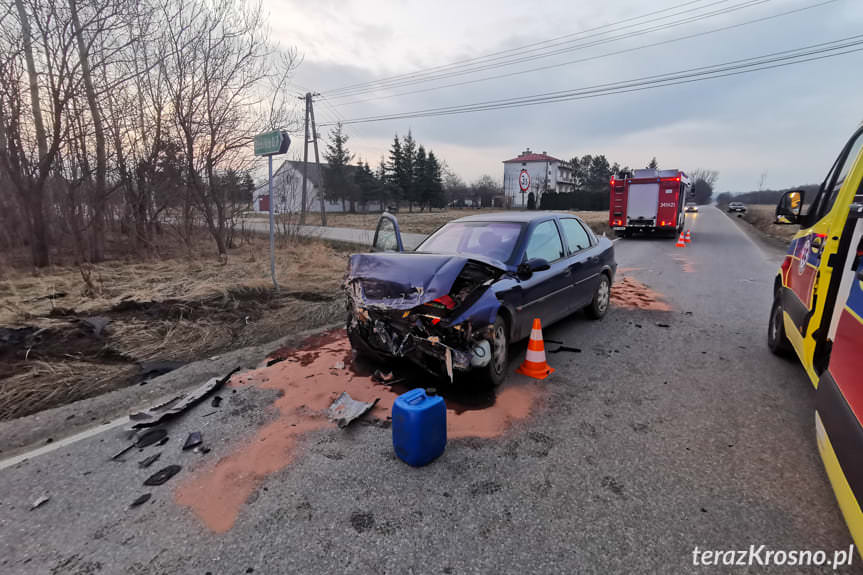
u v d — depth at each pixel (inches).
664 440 122.3
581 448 118.7
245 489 103.1
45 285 309.7
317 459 114.6
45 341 194.5
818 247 133.0
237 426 131.4
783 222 177.0
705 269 424.2
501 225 200.4
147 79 442.3
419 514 94.3
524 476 106.9
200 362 181.6
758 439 122.3
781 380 162.1
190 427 131.1
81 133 402.9
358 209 2591.0
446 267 146.6
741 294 309.9
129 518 94.3
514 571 79.5
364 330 166.2
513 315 163.8
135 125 453.7
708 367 175.5
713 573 78.7
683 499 98.0
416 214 1905.8
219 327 228.4
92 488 104.2
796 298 152.5
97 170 429.1
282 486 104.0
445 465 111.7
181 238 556.7
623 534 88.0
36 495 102.1
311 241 634.8
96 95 395.9
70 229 445.4
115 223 602.9
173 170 472.4
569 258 210.8
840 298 110.3
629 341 208.5
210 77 449.4
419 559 82.4
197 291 283.3
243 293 291.1
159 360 190.7
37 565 82.5
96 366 178.9
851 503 72.2
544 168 3169.3
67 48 363.6
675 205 704.4
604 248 248.1
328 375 167.0
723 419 133.6
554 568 80.1
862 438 72.3
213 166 482.9
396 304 146.5
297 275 362.9
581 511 94.7
